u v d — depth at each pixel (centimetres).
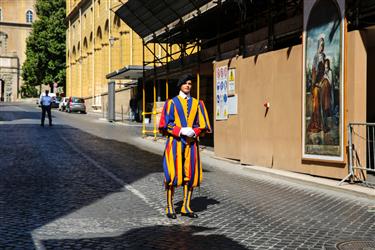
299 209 766
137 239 584
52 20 7019
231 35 1967
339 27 988
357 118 974
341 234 613
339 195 894
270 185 1012
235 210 754
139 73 3105
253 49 1381
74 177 1045
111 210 738
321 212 745
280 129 1197
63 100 5141
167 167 689
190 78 698
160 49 3897
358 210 759
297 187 989
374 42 1182
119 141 1967
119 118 3922
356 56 966
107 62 5031
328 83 1021
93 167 1202
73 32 6719
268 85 1245
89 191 891
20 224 650
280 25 1245
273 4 1300
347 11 979
